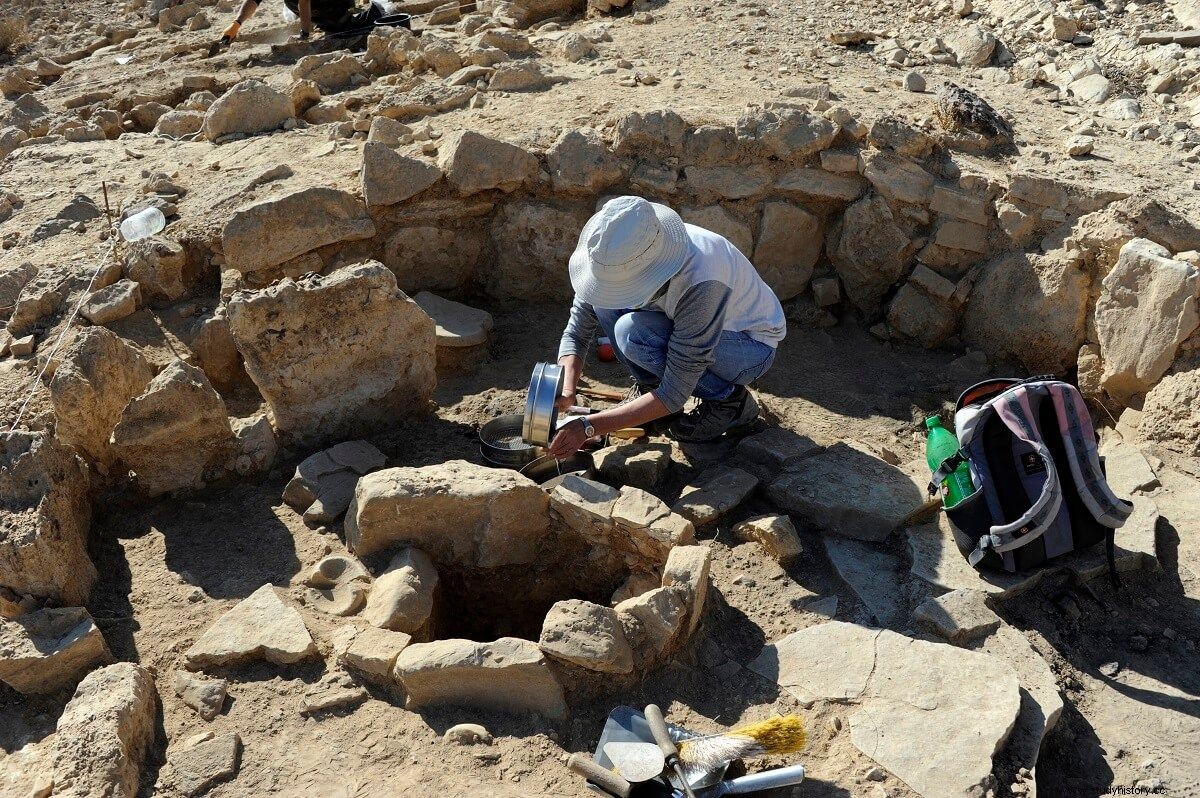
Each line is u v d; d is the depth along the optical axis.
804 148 4.61
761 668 2.89
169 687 2.85
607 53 6.23
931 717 2.66
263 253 4.36
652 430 3.92
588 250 3.12
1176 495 3.54
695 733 2.66
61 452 3.30
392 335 3.86
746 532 3.38
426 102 5.55
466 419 4.07
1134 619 3.13
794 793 2.50
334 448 3.71
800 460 3.69
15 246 4.82
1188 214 4.12
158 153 5.71
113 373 3.63
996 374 4.41
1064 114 5.25
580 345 3.72
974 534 3.26
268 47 7.63
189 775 2.56
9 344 4.14
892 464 3.79
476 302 4.98
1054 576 3.25
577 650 2.70
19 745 2.71
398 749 2.66
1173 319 3.80
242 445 3.68
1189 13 6.02
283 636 2.91
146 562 3.32
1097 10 6.30
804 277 4.83
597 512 3.17
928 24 6.53
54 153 5.81
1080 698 2.88
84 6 9.93
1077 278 4.15
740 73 5.73
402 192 4.54
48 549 2.97
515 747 2.66
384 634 2.89
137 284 4.31
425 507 3.17
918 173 4.53
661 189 4.67
